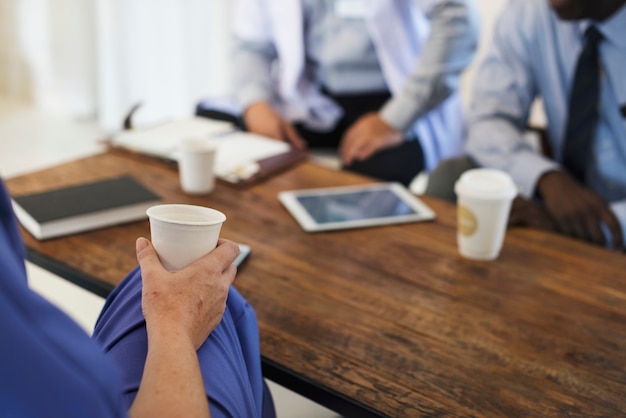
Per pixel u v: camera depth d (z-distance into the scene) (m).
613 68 2.15
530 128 2.39
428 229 1.52
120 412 0.55
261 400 0.93
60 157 3.45
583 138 2.27
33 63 4.24
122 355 0.76
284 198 1.62
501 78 2.37
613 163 2.22
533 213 1.73
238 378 0.80
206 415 0.65
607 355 1.09
